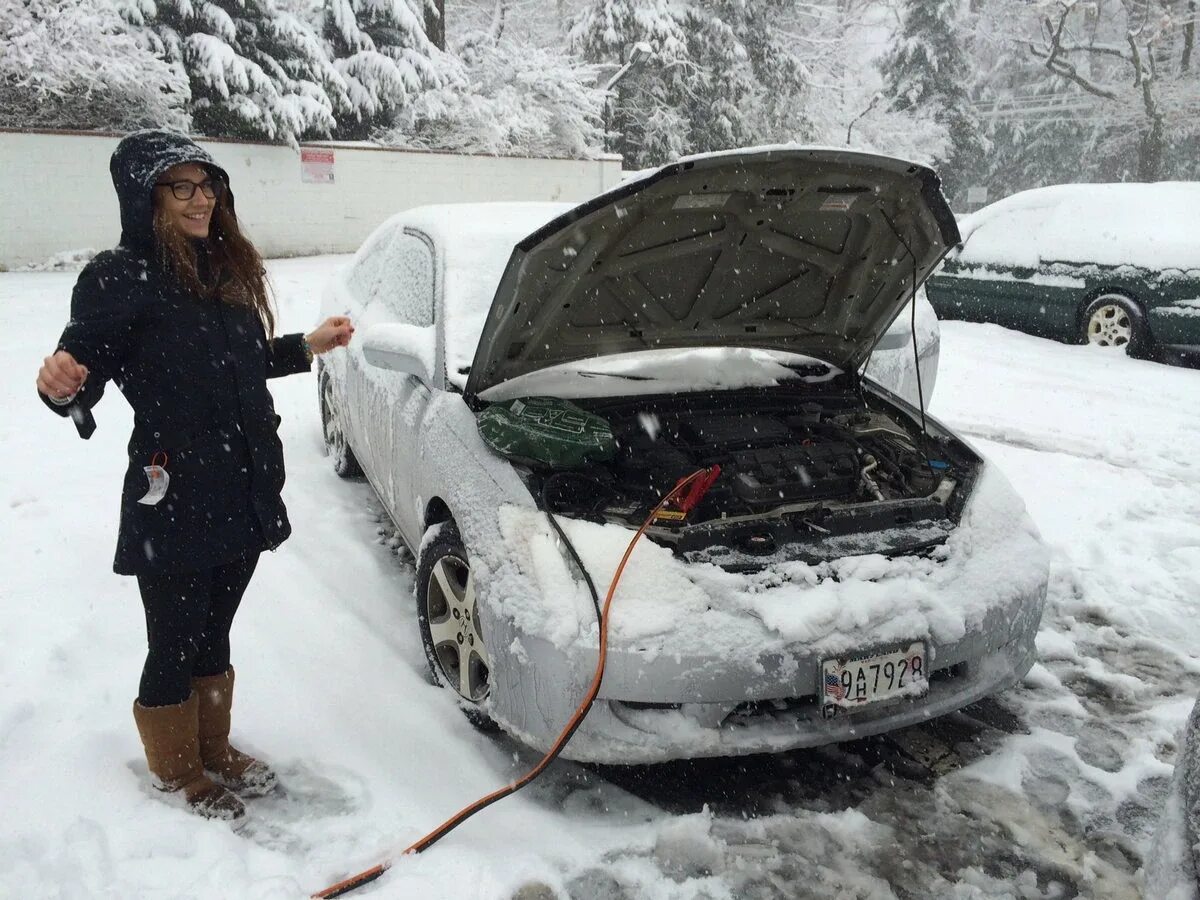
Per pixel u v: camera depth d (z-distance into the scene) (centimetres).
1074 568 383
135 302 197
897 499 270
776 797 243
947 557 248
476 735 263
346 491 455
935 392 671
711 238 266
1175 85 2852
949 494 272
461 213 381
